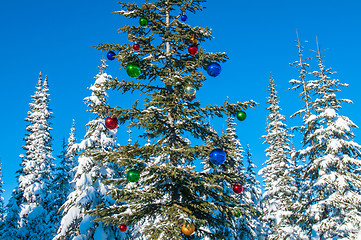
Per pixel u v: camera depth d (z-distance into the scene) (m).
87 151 7.33
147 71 9.16
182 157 7.90
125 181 7.72
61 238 14.76
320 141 15.09
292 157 16.30
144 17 7.95
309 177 15.69
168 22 9.39
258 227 27.19
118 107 7.75
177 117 8.00
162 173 6.96
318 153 15.49
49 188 28.39
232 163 8.20
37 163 28.03
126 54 7.95
